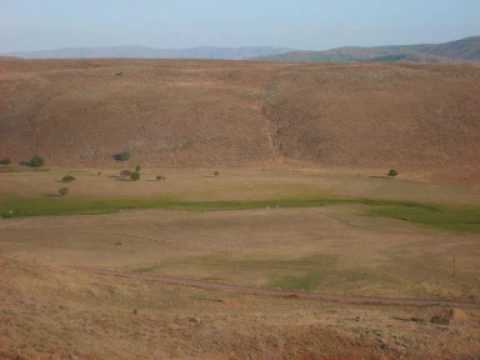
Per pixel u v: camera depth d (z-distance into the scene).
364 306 24.75
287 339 15.55
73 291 22.45
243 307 22.58
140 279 28.48
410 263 33.00
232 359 14.30
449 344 15.39
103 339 15.04
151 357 14.02
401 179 65.44
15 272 23.42
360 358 14.59
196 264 32.75
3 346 13.72
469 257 34.53
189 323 17.05
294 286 28.42
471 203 53.66
